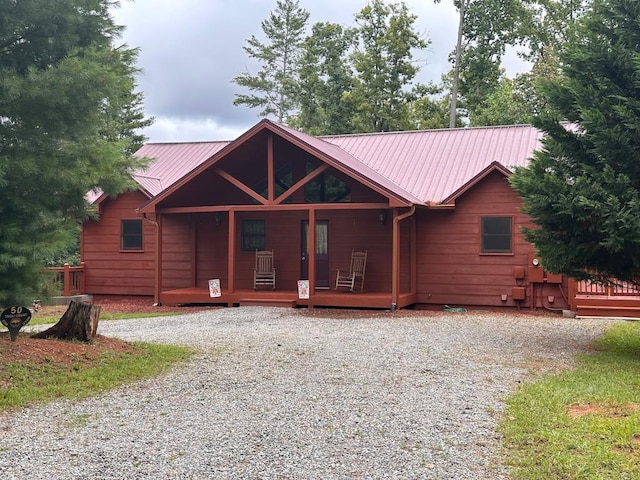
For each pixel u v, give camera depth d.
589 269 11.02
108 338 10.48
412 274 17.84
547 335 12.45
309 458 5.45
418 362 9.54
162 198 17.89
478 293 17.34
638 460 5.29
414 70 37.88
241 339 11.53
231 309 16.86
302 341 11.30
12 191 8.73
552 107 11.28
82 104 8.93
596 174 10.05
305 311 16.30
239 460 5.40
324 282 18.83
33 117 8.76
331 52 41.03
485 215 17.30
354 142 21.50
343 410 6.91
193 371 8.80
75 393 7.50
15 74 8.72
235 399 7.36
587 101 10.36
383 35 38.69
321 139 21.30
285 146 18.14
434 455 5.53
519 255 17.00
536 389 7.81
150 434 6.07
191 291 18.61
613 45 10.42
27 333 10.41
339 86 40.25
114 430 6.18
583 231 10.45
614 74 10.44
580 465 5.19
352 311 16.30
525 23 34.94
